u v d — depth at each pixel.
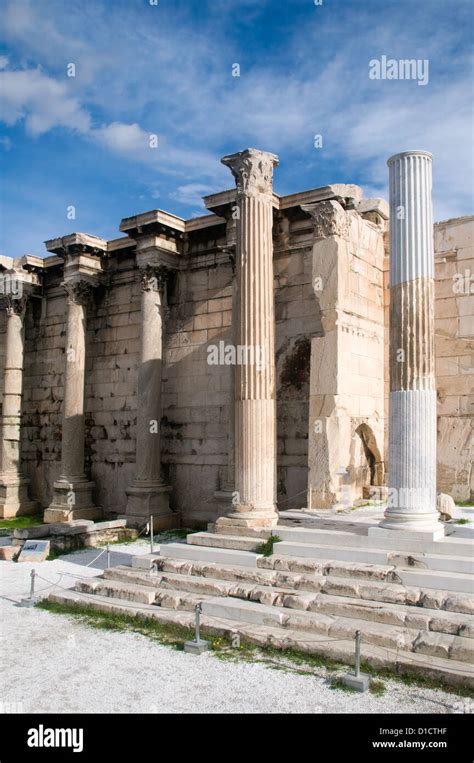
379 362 21.14
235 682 9.75
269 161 16.75
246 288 16.17
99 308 26.59
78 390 25.42
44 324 29.03
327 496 17.73
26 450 29.02
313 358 18.50
